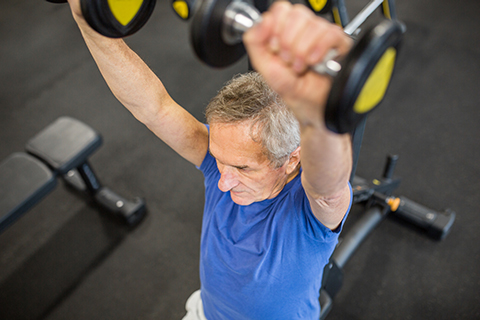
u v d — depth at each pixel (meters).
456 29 3.73
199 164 1.23
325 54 0.45
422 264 2.39
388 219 2.59
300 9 0.46
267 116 0.85
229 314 1.32
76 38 4.00
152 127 1.14
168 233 2.63
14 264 2.53
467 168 2.80
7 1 4.43
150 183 2.89
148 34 3.92
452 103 3.20
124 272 2.47
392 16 1.43
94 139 2.43
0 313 2.33
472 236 2.48
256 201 1.03
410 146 2.96
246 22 0.58
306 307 1.26
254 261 1.08
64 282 2.44
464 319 2.16
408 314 2.21
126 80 1.02
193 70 3.59
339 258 2.26
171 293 2.37
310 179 0.66
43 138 2.42
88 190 2.69
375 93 0.49
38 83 3.62
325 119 0.47
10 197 2.13
